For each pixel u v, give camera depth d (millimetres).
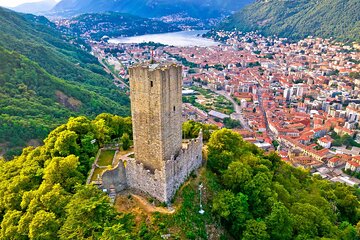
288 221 75125
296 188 100000
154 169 72375
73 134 85812
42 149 90750
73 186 72062
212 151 90875
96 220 56062
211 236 69375
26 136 158000
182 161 73125
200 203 72625
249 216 73875
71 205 58281
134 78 67188
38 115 179875
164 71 64375
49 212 62719
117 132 105500
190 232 65000
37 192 68625
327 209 91250
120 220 62062
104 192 67562
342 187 112625
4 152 147625
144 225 64250
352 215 102312
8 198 72000
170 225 64750
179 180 72812
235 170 81750
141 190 72688
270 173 92250
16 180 76250
